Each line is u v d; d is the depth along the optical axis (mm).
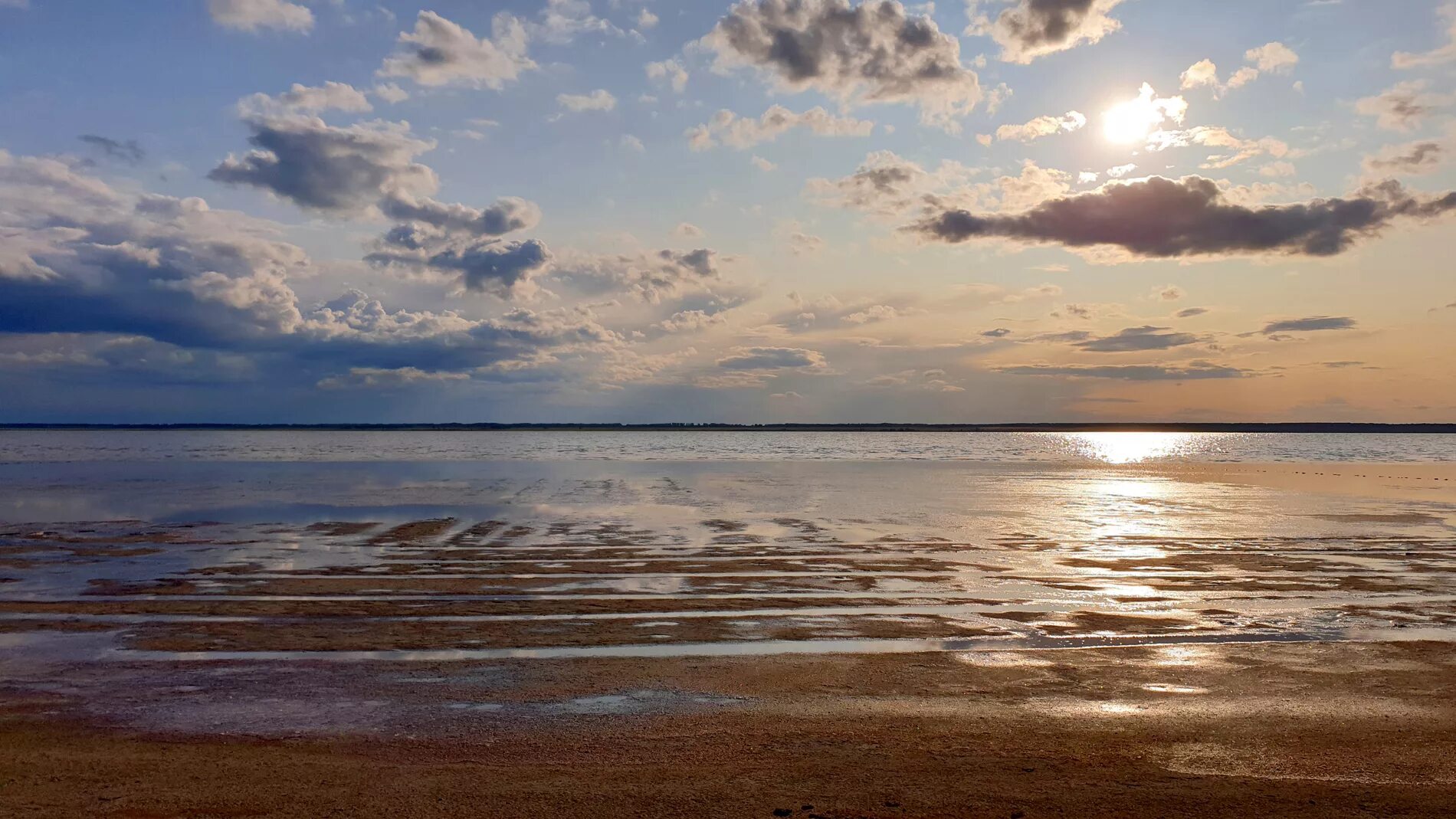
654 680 8602
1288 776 6160
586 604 12203
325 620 11234
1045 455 79438
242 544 17875
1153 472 47875
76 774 6160
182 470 45938
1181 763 6410
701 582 13852
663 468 49469
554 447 100250
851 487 34219
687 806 5613
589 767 6328
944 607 12117
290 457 64500
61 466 49938
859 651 9750
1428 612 11805
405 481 37156
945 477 41531
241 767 6320
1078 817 5461
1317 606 12180
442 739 6934
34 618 11273
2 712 7613
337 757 6543
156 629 10703
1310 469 52562
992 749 6691
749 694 8117
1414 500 29062
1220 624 11078
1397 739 6945
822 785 5980
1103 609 11984
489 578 14211
